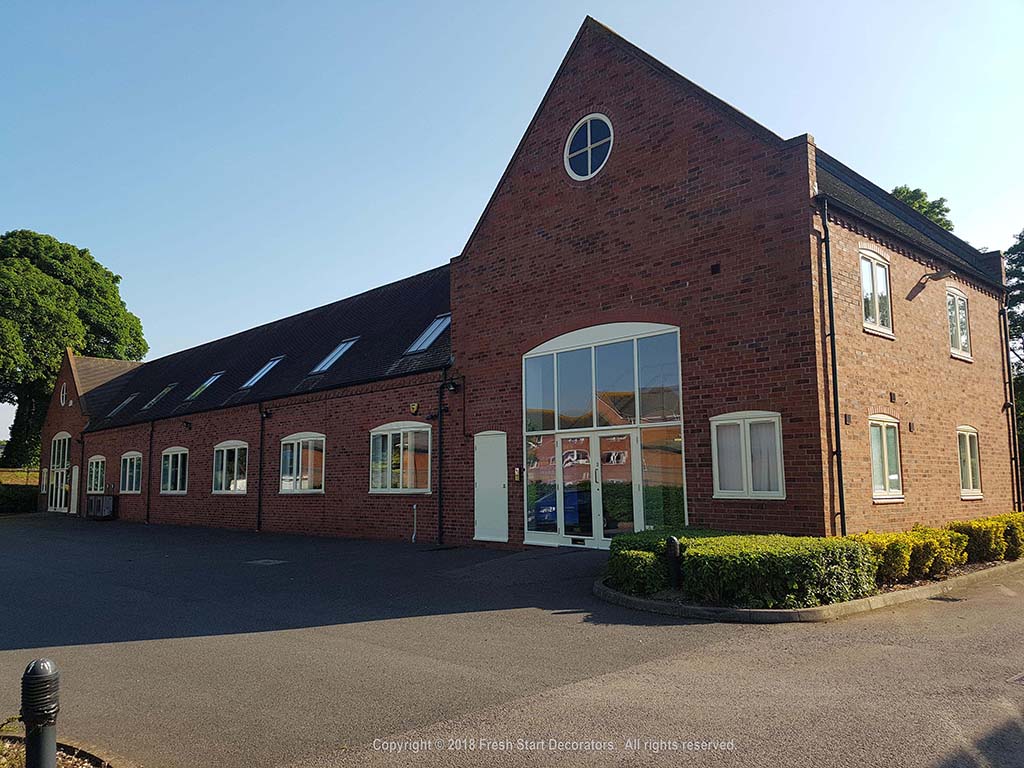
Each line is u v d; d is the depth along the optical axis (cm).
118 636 826
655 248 1337
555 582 1104
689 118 1309
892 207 1909
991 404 1700
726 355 1212
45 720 420
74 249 4800
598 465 1391
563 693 586
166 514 2784
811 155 1162
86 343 4681
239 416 2436
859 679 610
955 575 1123
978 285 1727
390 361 1939
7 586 1204
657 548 988
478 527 1603
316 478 2073
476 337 1664
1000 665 650
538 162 1577
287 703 580
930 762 445
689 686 596
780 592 862
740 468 1178
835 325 1169
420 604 981
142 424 3025
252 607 984
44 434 3984
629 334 1361
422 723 527
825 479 1090
